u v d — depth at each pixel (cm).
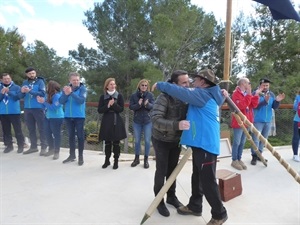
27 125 548
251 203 336
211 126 265
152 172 443
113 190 370
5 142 563
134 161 478
